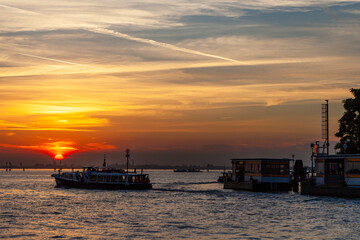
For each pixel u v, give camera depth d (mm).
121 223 60031
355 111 104375
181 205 80500
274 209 73375
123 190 115375
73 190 117688
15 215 67875
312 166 103875
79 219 63719
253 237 50625
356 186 85062
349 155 86250
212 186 145500
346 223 59031
